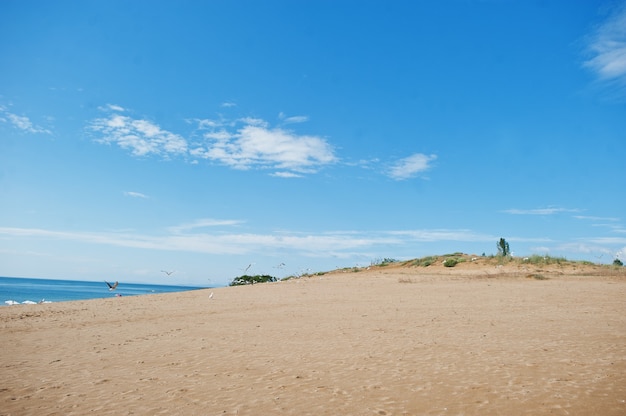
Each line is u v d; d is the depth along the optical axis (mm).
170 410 5633
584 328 10477
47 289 98750
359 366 7500
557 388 5930
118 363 8312
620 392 5688
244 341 10164
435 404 5512
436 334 10234
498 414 5090
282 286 27406
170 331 12023
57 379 7230
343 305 16812
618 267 28000
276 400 5887
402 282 25531
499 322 11711
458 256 35938
